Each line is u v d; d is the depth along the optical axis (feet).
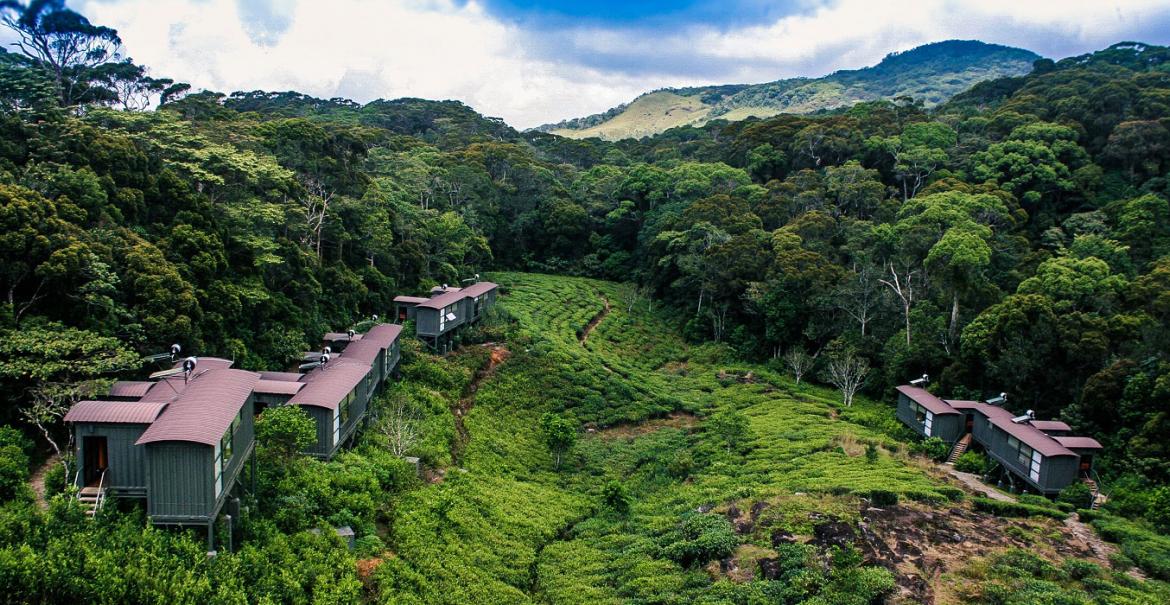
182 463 76.64
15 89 162.40
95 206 123.44
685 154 424.46
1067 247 219.41
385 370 151.94
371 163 284.00
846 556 90.94
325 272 181.88
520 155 362.53
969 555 97.04
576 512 128.36
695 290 260.21
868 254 217.97
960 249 178.70
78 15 223.92
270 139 213.87
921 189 277.85
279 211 169.48
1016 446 132.46
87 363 91.91
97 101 223.71
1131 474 126.52
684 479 139.13
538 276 300.61
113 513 77.66
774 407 180.14
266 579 78.74
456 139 437.99
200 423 79.20
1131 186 254.68
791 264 221.66
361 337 157.89
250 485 92.99
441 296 198.18
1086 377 149.59
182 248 133.39
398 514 104.78
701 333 247.09
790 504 108.58
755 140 346.95
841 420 173.37
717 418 157.69
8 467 80.79
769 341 223.51
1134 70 386.93
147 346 111.24
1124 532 104.83
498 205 322.96
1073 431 141.38
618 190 337.52
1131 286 162.50
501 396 173.17
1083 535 107.14
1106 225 225.76
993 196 222.48
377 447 124.47
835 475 124.06
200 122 209.56
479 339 201.77
